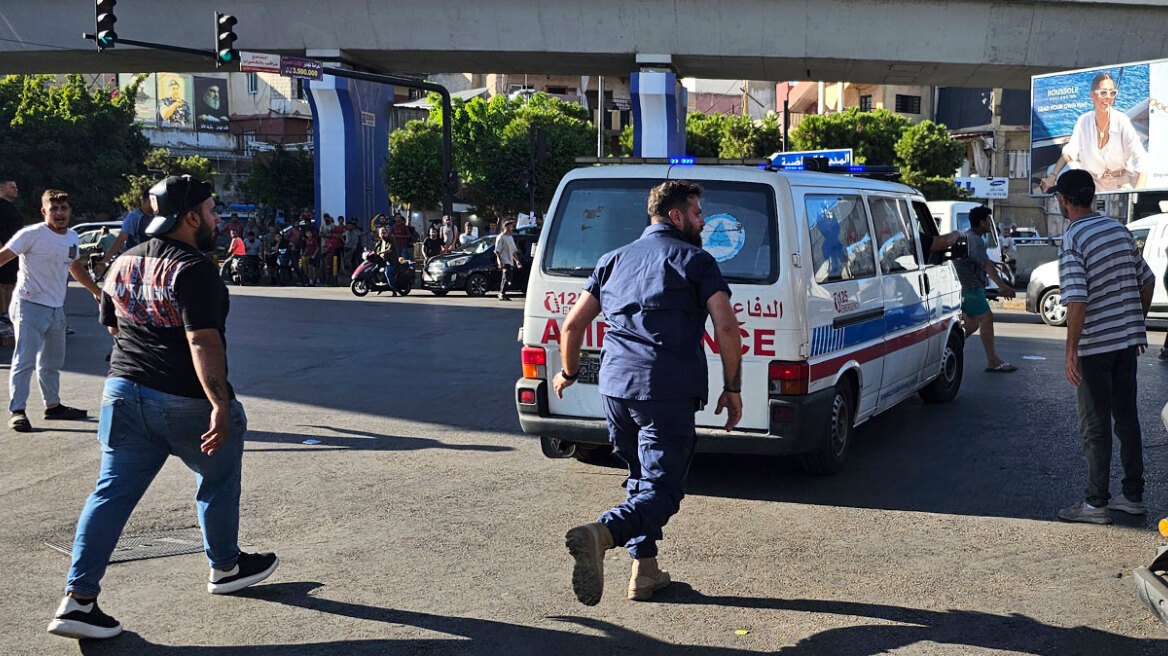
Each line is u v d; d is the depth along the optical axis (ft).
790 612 13.69
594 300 14.03
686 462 13.57
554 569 15.39
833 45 90.07
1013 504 18.95
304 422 26.55
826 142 155.84
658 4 90.53
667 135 94.89
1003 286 34.76
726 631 13.05
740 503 19.13
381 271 73.61
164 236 12.85
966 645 12.59
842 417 21.21
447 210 89.04
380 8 94.38
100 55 98.43
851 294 21.15
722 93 245.24
